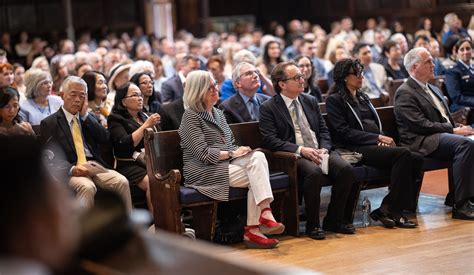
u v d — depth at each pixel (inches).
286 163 256.8
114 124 267.4
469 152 268.2
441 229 256.4
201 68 413.1
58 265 55.1
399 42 477.7
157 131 277.3
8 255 53.3
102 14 933.8
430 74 290.0
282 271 60.0
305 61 337.4
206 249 66.5
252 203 244.8
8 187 53.4
